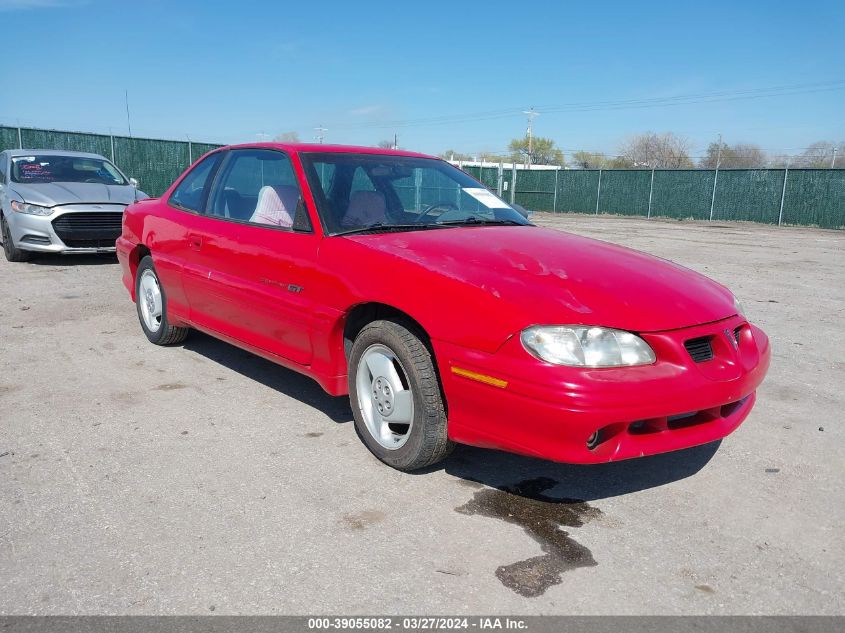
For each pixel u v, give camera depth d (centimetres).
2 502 298
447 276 306
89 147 2278
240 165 454
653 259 369
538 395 269
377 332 331
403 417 328
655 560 267
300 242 375
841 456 369
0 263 952
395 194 410
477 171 3447
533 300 285
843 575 260
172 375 476
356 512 297
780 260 1305
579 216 3031
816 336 648
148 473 329
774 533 289
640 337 282
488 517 296
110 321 628
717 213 2739
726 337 302
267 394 441
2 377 464
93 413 403
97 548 265
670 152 5600
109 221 925
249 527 282
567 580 252
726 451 372
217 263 436
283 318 383
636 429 285
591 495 319
